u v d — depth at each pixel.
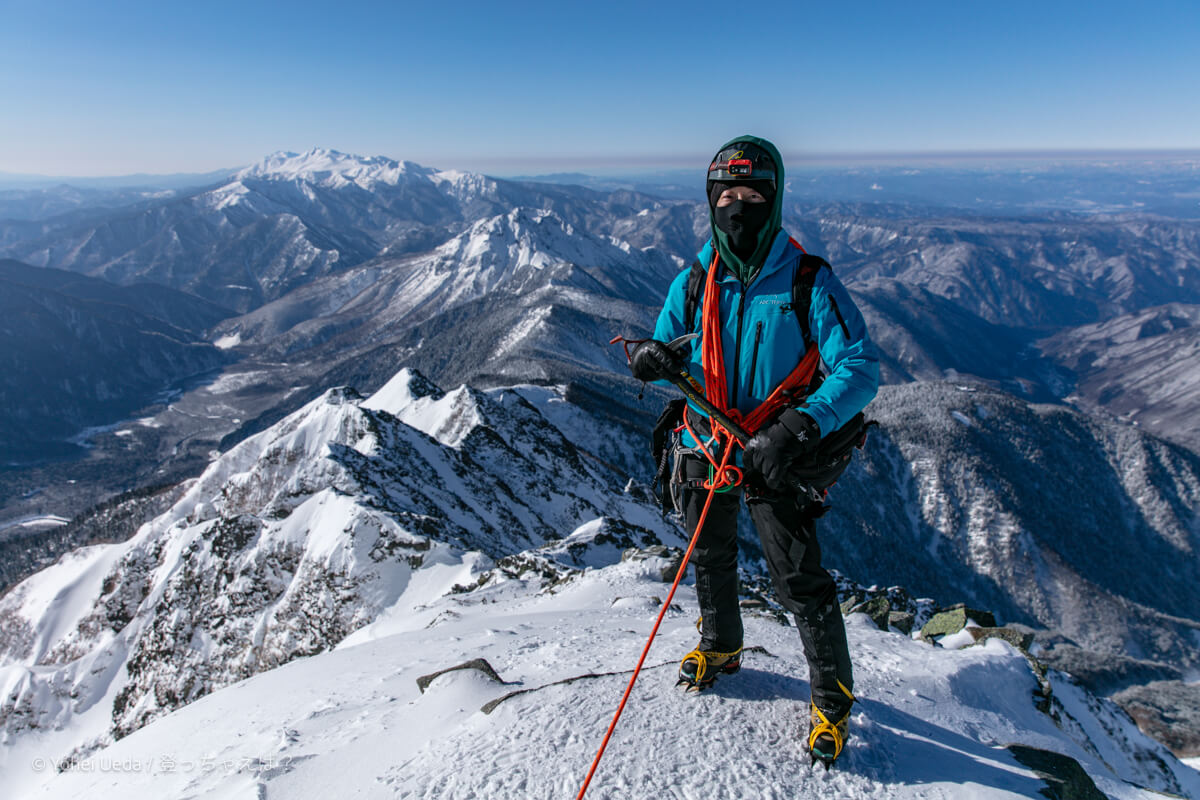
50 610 79.19
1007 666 6.27
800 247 3.23
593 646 6.11
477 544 52.06
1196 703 36.81
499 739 3.44
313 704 6.32
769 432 2.88
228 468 121.69
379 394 124.69
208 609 49.56
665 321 3.64
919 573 191.00
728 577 3.76
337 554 41.34
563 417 171.62
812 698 3.38
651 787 2.97
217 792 4.18
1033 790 3.37
